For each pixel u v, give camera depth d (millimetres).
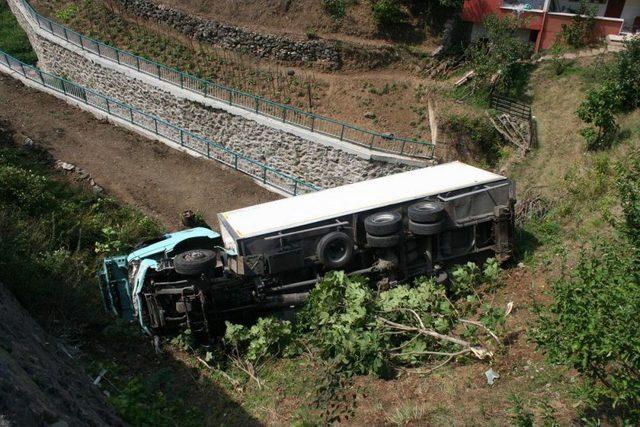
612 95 15320
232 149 20859
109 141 21578
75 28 25734
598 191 12617
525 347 8148
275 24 24188
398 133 20844
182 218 16125
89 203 16766
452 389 7594
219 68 23547
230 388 8539
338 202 10820
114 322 9719
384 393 7793
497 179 11289
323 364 8523
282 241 9789
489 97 20781
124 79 22734
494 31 21625
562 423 6461
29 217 13211
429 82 22781
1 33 29438
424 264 10859
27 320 7941
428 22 24109
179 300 9367
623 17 23125
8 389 4699
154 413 7152
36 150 19641
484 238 11414
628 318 5543
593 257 7621
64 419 5016
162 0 25656
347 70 23422
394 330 8836
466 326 8633
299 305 9969
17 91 23797
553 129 18219
